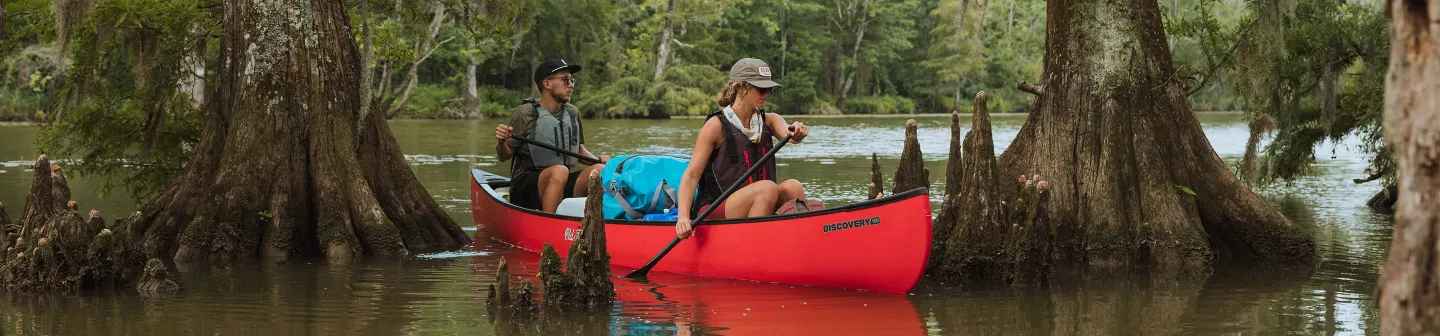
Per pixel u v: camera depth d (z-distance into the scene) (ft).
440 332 14.89
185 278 19.80
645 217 20.95
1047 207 21.25
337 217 23.18
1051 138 23.16
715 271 19.51
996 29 185.26
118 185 37.83
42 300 17.44
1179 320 15.79
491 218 25.73
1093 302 17.37
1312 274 20.12
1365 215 30.04
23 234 19.43
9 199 32.58
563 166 24.45
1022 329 15.15
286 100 23.76
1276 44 23.52
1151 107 22.74
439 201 33.71
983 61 172.86
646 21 139.13
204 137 24.44
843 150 60.80
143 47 27.55
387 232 23.24
